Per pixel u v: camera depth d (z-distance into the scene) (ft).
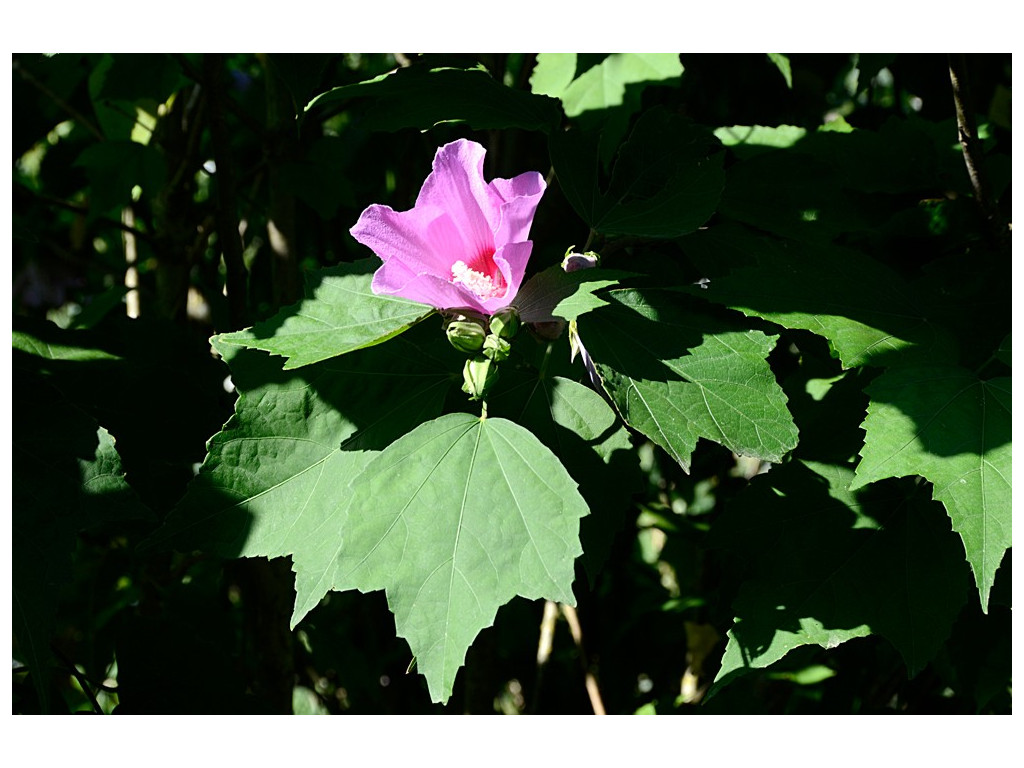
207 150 3.45
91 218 2.90
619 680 3.19
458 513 1.56
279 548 1.71
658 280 2.06
